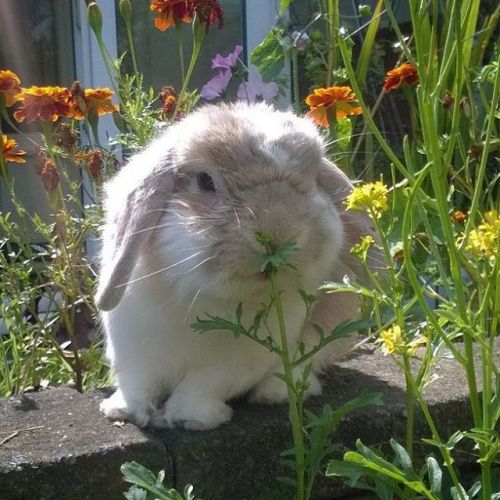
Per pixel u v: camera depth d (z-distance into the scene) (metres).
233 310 0.47
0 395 0.65
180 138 0.49
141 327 0.49
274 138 0.48
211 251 0.44
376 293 0.44
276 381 0.53
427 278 0.66
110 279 0.47
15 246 0.93
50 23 1.32
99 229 0.64
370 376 0.58
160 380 0.51
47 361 0.69
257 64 0.99
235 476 0.48
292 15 1.23
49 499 0.44
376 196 0.41
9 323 0.69
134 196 0.48
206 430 0.49
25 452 0.45
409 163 0.45
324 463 0.49
